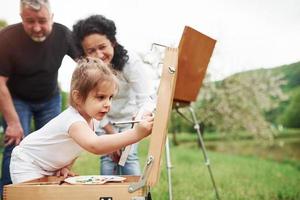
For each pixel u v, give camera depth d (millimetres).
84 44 3189
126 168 3432
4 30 3502
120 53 3234
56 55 3637
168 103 2021
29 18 3328
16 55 3494
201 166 6992
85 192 2016
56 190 2027
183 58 3115
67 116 2293
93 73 2254
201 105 8391
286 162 7922
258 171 6902
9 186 2057
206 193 5078
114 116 3385
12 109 3492
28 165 2428
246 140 8500
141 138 2129
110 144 2127
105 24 3143
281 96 8195
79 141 2197
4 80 3486
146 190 2033
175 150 8266
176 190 5227
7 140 3506
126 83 3305
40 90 3680
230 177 6234
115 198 2006
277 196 5180
